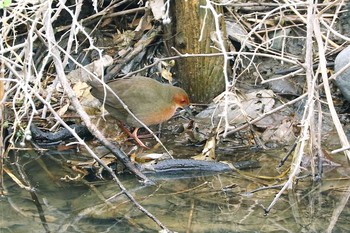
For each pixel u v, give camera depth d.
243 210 9.30
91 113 11.91
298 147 10.12
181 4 11.92
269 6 13.09
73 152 11.16
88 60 12.88
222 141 11.36
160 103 10.89
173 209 9.37
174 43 12.41
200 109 12.16
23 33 12.55
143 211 8.64
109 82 11.15
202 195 9.77
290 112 11.88
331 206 9.37
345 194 9.66
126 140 11.45
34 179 10.34
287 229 8.77
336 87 12.21
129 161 10.02
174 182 10.20
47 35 9.02
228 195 9.75
